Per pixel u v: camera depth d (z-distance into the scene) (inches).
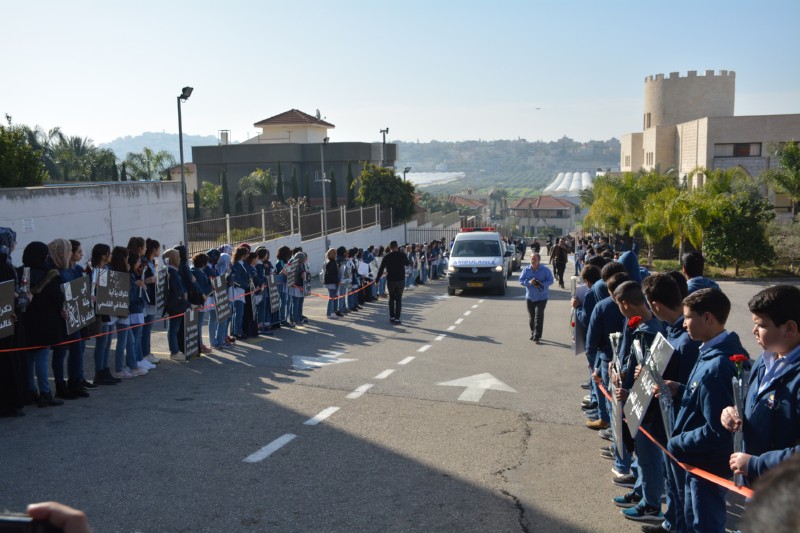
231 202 2183.8
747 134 2058.3
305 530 217.0
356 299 835.4
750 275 1186.0
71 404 363.6
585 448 307.0
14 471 262.8
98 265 394.3
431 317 774.5
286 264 678.5
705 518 174.7
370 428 329.1
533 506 240.8
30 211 684.7
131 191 840.9
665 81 2696.9
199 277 512.1
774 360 153.8
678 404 194.7
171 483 253.8
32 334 346.3
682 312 207.2
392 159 2795.3
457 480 263.9
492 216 7514.8
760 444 147.9
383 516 229.0
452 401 386.3
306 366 477.4
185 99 872.9
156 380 425.4
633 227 1502.2
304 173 2496.3
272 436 313.1
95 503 234.1
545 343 595.2
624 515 232.7
